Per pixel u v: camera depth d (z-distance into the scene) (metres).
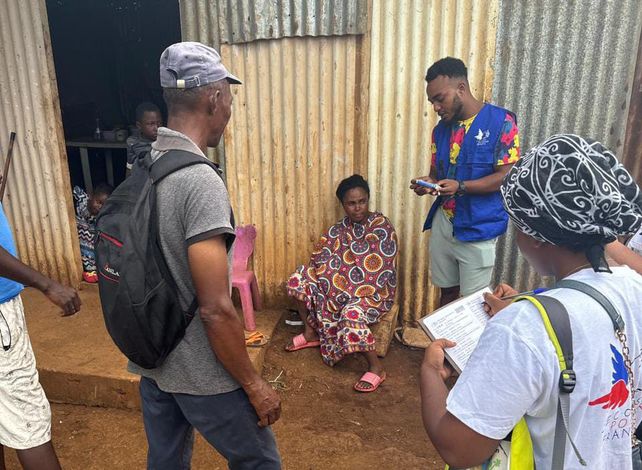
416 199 3.63
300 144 3.72
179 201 1.46
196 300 1.55
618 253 1.33
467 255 3.05
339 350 3.34
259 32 3.51
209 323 1.48
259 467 1.75
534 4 3.22
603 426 0.97
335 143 3.67
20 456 2.03
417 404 3.10
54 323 3.66
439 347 1.23
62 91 6.70
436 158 3.09
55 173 4.18
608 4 3.15
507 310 0.98
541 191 0.95
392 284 3.55
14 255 2.07
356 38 3.43
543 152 0.96
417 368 3.46
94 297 4.13
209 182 1.46
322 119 3.63
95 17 6.67
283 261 4.00
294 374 3.39
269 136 3.76
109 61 6.85
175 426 1.81
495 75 3.39
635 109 3.30
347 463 2.58
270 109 3.69
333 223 3.82
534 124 3.45
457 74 2.77
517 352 0.92
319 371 3.43
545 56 3.30
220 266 1.46
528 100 3.41
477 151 2.83
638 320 0.99
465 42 3.31
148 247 1.47
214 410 1.64
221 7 3.54
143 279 1.47
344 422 2.93
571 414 0.94
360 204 3.45
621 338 0.96
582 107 3.36
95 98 6.92
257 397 1.62
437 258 3.29
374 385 3.21
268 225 3.95
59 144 4.11
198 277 1.45
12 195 4.28
